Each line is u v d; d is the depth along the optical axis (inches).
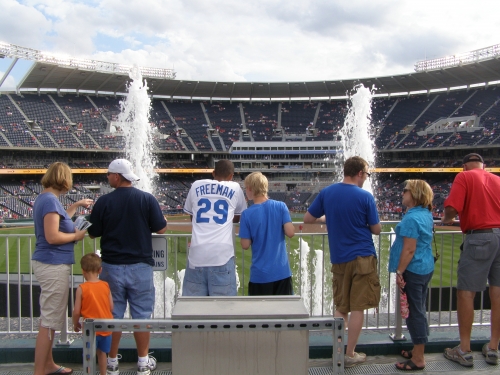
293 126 2185.0
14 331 221.1
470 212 192.2
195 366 123.4
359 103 1493.6
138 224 177.0
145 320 123.0
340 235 190.1
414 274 183.9
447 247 780.0
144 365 176.4
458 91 2111.2
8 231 1100.5
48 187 175.0
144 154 1815.9
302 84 2160.4
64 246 173.6
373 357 200.5
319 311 455.2
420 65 1984.5
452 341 205.9
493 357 189.9
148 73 2135.8
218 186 193.5
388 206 1665.8
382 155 1990.7
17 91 1975.9
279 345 123.6
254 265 191.2
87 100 2087.8
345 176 197.9
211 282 184.5
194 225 190.7
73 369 187.3
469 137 1743.4
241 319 123.3
